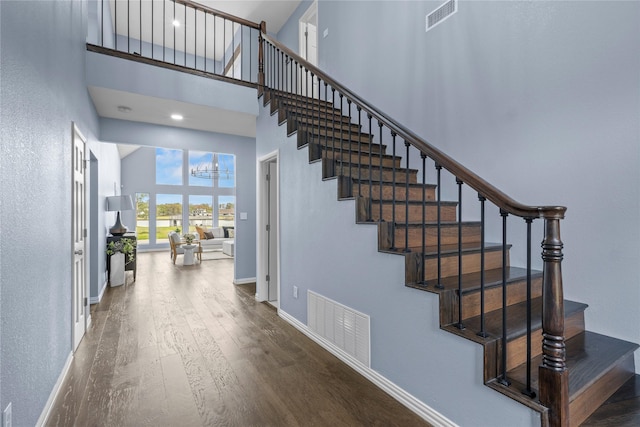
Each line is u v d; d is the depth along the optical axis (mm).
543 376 1327
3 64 1371
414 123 3432
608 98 1983
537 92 2352
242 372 2389
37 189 1779
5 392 1351
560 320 1305
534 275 2197
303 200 3125
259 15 6211
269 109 3922
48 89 1987
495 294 1985
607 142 1987
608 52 1984
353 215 2441
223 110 4039
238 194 5426
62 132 2330
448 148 3057
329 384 2227
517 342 1651
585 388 1440
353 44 4379
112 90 3369
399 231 2297
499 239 2643
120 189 9266
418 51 3396
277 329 3262
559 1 2232
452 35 3027
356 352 2408
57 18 2195
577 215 2127
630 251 1896
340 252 2588
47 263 1949
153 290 4879
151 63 3559
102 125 4367
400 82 3623
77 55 2828
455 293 1785
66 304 2430
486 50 2717
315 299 2932
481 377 1536
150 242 10203
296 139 3270
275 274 4398
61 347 2268
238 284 5324
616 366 1687
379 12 3936
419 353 1883
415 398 1907
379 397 2072
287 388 2176
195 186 10836
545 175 2303
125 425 1800
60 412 1909
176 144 4910
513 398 1394
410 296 1940
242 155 5488
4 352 1346
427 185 3094
